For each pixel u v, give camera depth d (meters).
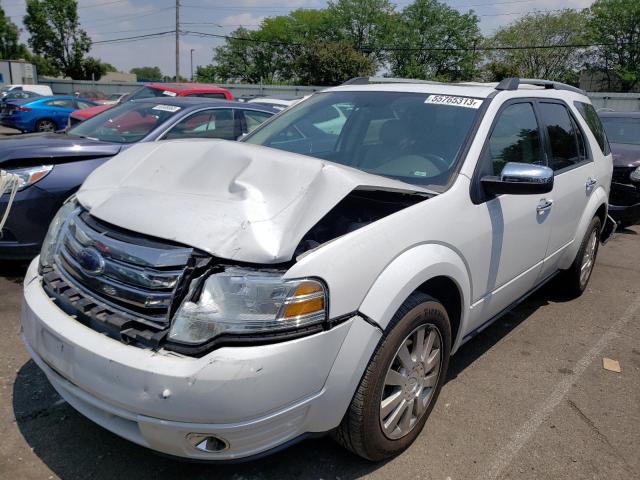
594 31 53.31
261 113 6.71
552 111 4.17
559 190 3.92
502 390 3.41
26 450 2.63
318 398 2.17
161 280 2.09
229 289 2.05
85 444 2.69
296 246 2.13
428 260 2.53
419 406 2.73
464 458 2.76
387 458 2.70
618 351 4.04
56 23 57.56
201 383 1.95
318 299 2.12
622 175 7.52
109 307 2.20
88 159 4.78
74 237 2.43
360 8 64.31
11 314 4.00
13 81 40.12
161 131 5.68
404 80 4.07
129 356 2.04
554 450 2.86
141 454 2.65
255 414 2.01
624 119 9.34
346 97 3.79
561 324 4.48
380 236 2.39
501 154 3.33
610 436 3.01
